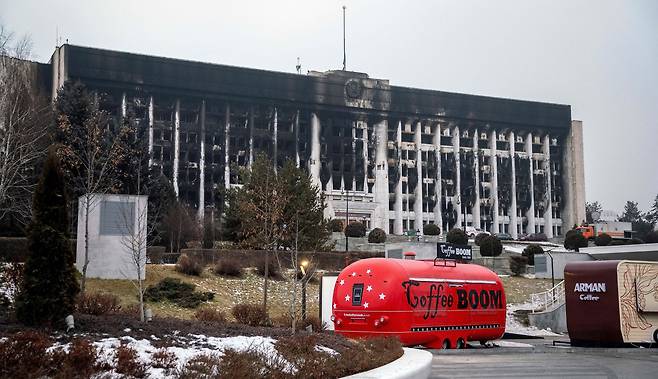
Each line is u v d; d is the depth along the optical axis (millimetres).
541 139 142125
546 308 47062
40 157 41750
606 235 82625
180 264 40969
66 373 9438
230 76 114938
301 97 120438
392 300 25266
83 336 12469
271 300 40500
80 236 33625
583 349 28703
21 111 45250
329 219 64312
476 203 132625
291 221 43906
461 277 28859
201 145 112250
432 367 20016
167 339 13078
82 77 102875
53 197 13945
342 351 15156
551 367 20734
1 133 39719
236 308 25234
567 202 141375
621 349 28484
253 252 46438
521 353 27391
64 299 13492
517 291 53656
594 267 29906
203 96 112812
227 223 53031
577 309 30172
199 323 16719
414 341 25828
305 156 120875
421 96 131125
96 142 34375
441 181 131625
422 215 129250
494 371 19031
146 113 108062
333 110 123375
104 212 34031
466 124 135125
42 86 107125
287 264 47750
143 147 54156
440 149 132625
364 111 126250
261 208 44469
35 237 13586
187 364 10828
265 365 11344
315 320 27641
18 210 38781
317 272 48344
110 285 33375
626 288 29328
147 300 33938
